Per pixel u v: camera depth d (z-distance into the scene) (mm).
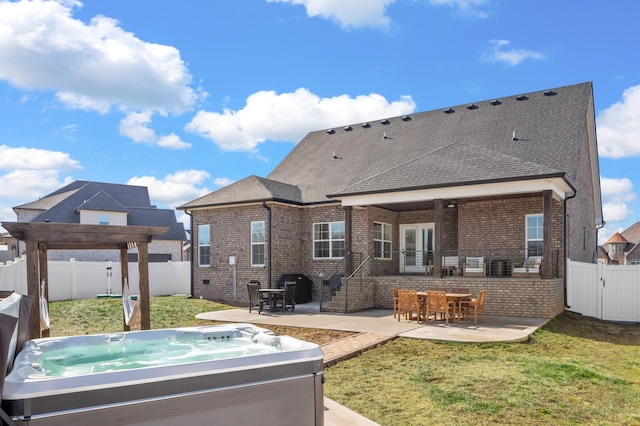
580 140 17000
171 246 40500
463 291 14133
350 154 22906
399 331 11266
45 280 9984
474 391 6660
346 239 17078
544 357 8977
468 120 21172
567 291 15781
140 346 7117
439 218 15172
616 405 6117
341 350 9172
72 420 3482
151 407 3775
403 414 5797
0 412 3273
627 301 14703
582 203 19641
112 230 8867
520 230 16656
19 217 39469
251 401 4266
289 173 23641
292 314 15336
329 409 5922
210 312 16297
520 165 14422
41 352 5500
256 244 19453
